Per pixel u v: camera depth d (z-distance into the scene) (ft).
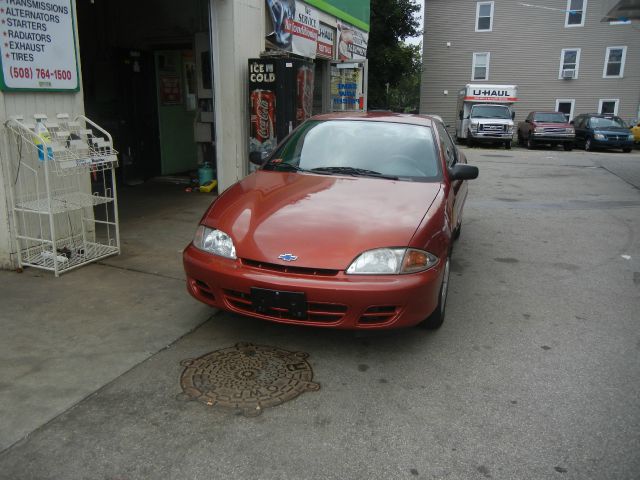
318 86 42.73
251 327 13.51
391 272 11.35
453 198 15.30
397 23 94.32
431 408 10.32
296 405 10.26
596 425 9.87
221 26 27.37
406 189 14.03
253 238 11.89
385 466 8.68
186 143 37.06
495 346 13.00
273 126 28.43
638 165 53.67
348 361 12.03
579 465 8.79
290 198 13.37
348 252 11.37
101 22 30.42
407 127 17.08
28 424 9.42
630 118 97.50
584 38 96.63
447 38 103.55
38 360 11.59
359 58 49.62
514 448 9.18
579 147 85.61
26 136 16.16
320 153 16.07
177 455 8.77
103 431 9.30
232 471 8.45
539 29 98.43
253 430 9.46
